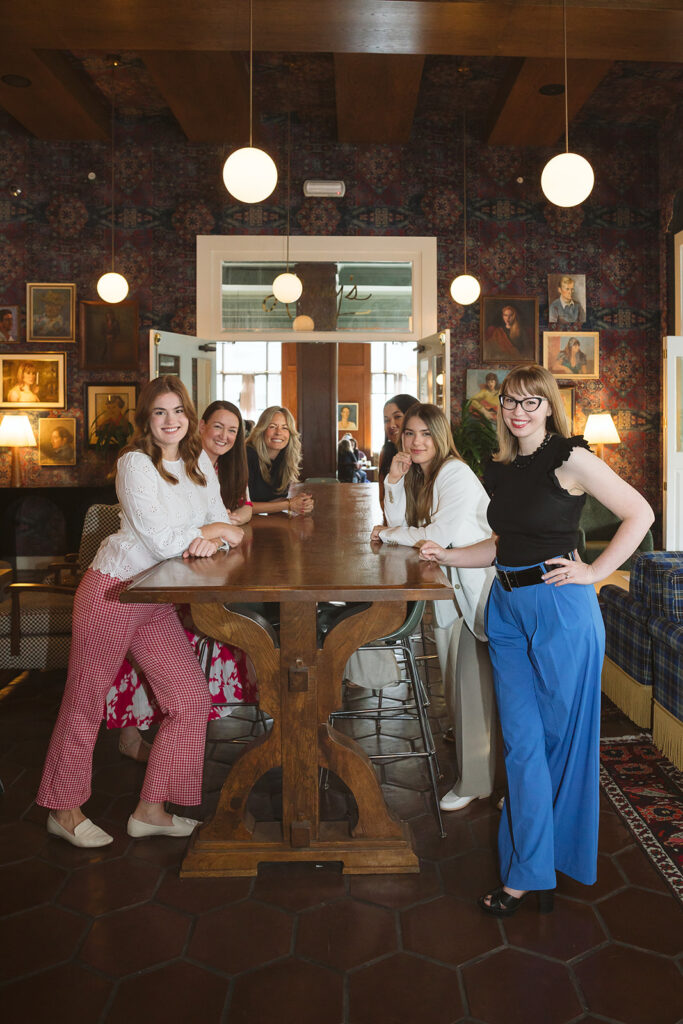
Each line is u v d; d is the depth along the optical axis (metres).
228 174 4.86
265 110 8.38
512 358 8.77
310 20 5.50
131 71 7.44
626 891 2.41
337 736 2.66
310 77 7.54
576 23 5.54
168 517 2.68
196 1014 1.88
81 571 3.93
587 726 2.25
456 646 2.96
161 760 2.70
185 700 2.71
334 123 8.57
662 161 8.64
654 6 5.35
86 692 2.65
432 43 5.88
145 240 8.58
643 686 3.59
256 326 8.80
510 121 7.93
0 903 2.35
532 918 2.27
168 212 8.57
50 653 4.63
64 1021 1.85
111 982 1.99
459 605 2.80
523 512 2.21
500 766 2.96
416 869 2.51
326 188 8.34
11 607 4.58
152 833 2.77
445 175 8.68
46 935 2.19
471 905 2.34
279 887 2.44
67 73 7.15
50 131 8.19
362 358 16.33
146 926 2.23
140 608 2.61
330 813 2.90
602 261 8.81
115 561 2.62
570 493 2.19
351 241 8.63
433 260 8.67
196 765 2.73
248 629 2.47
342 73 6.68
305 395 9.37
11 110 7.62
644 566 3.60
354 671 3.19
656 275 8.84
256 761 2.52
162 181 8.55
